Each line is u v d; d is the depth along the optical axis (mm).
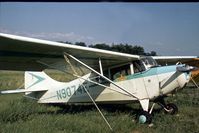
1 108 6922
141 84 6758
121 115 6723
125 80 7031
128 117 6285
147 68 6801
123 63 7234
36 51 5934
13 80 19672
